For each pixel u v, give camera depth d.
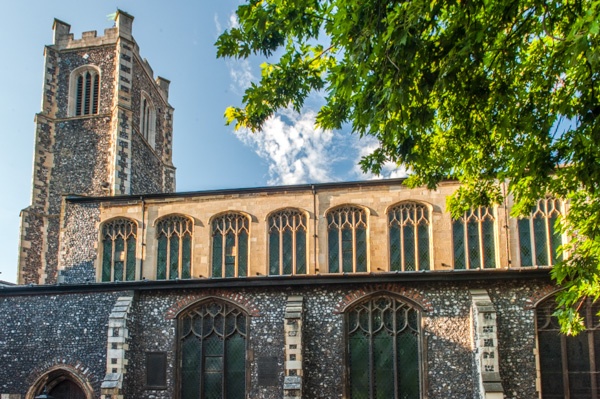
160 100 39.25
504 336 20.17
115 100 33.12
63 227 27.06
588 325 19.94
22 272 30.66
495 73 11.70
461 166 15.88
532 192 13.41
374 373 20.84
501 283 20.66
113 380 20.81
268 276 21.59
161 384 21.69
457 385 20.03
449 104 12.93
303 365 20.78
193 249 25.64
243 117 13.79
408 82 9.95
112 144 32.50
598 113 10.96
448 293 20.86
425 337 20.58
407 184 16.66
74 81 34.38
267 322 21.55
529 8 10.75
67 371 22.08
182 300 22.33
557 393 19.66
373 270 24.14
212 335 22.03
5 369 22.55
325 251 24.66
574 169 12.36
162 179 38.03
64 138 33.19
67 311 22.78
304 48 13.52
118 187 31.83
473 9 9.88
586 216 14.38
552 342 20.06
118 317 21.45
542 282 20.45
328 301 21.48
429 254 24.06
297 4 11.72
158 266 25.91
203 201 26.03
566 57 9.36
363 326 21.23
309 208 25.16
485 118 13.30
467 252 23.66
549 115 12.73
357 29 10.30
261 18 11.96
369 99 10.63
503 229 23.41
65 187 32.44
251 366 21.22
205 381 21.64
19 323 22.94
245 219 25.72
